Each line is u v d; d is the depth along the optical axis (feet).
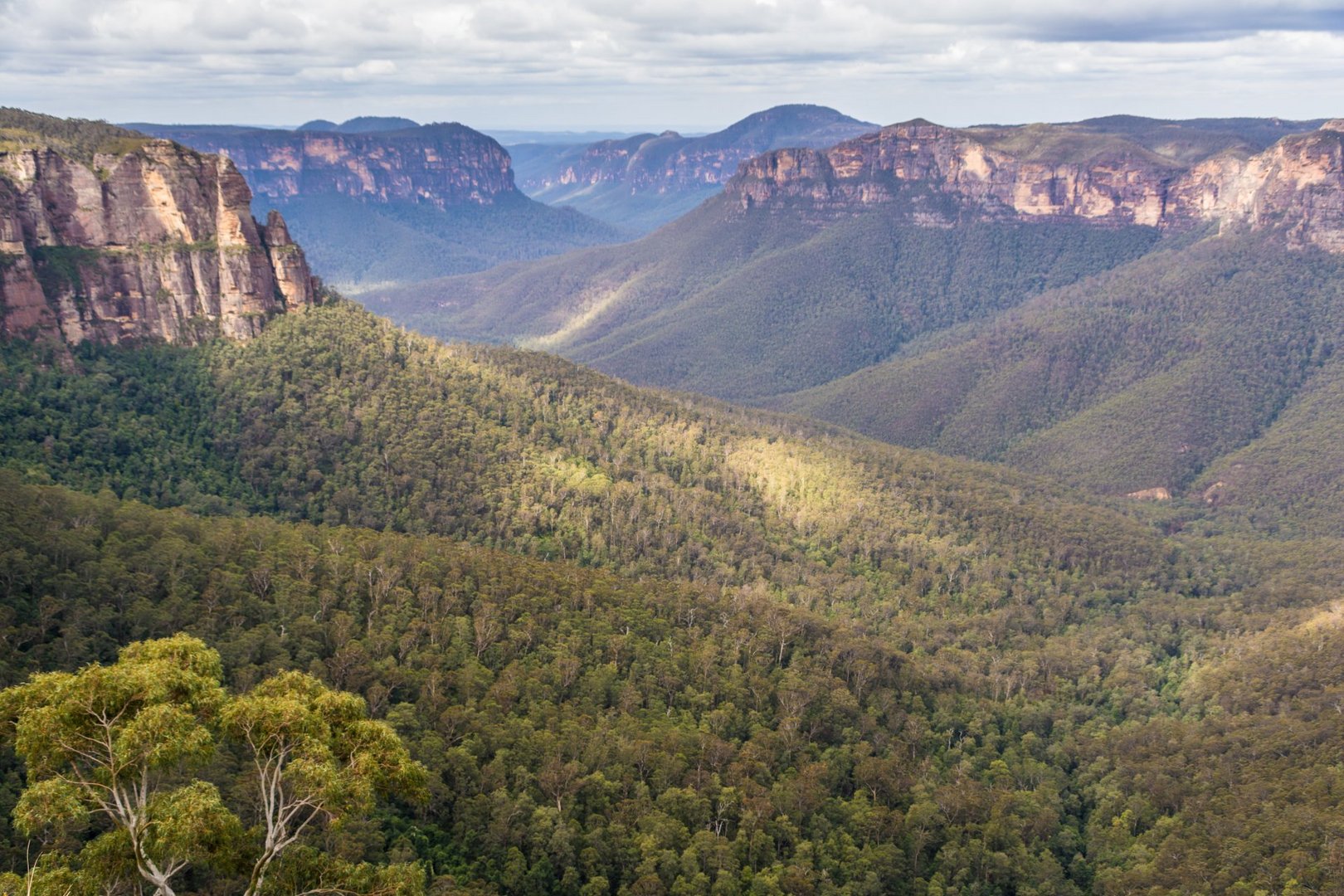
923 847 309.22
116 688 130.82
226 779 238.89
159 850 128.67
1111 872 305.73
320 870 141.08
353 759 141.59
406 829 263.49
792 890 271.69
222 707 141.18
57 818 128.67
